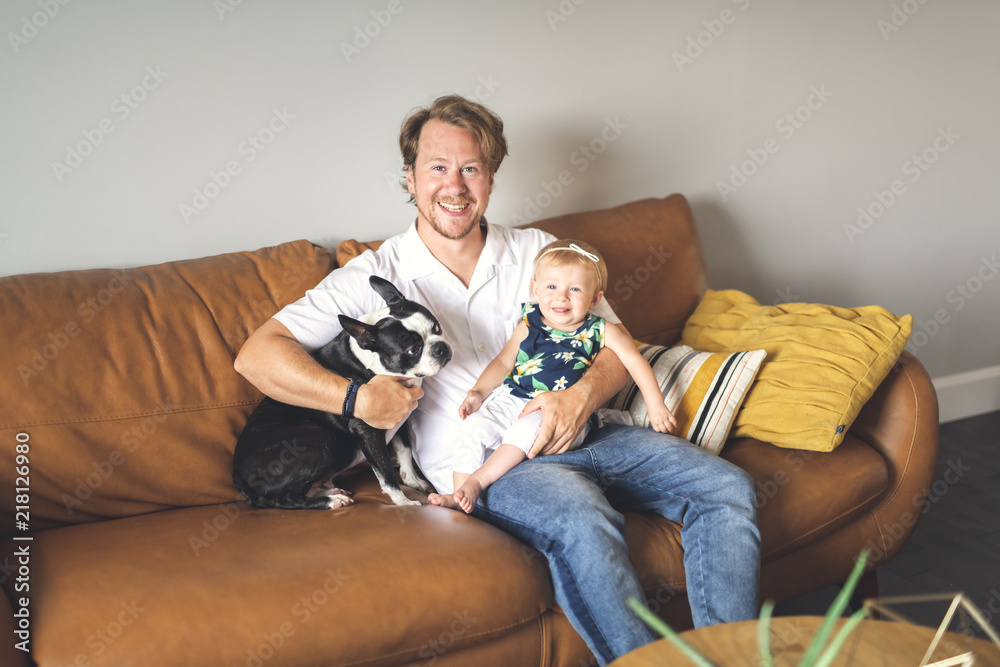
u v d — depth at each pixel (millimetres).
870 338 2004
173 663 1188
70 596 1272
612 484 1732
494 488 1648
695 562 1536
